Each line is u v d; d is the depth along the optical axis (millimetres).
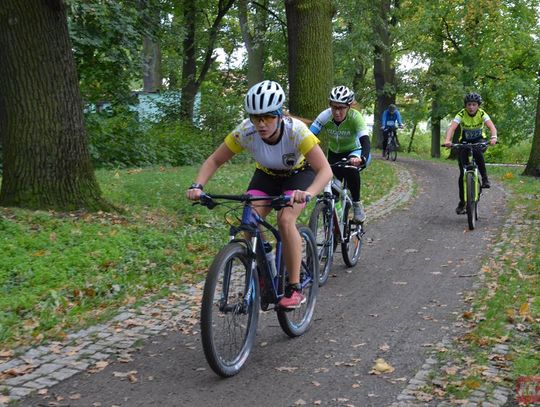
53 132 8672
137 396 4051
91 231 8031
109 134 17094
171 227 9055
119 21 17344
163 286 6691
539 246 8242
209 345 4125
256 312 4664
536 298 5949
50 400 3963
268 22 25953
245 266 4516
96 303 6051
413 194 13969
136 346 4938
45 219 8133
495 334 5066
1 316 5441
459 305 6059
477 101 9992
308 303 5484
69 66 8797
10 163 8688
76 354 4727
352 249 7730
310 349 4930
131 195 10781
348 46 25703
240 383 4270
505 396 3961
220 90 24625
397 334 5262
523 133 35844
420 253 8438
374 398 4020
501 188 14477
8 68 8531
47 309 5703
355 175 7352
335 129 7348
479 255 8125
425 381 4246
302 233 5328
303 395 4082
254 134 4723
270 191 4992
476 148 10086
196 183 4633
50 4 8438
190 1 25234
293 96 12336
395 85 33281
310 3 12047
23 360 4578
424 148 52500
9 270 6543
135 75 19453
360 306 6129
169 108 23922
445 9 31000
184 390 4156
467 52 31656
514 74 32656
